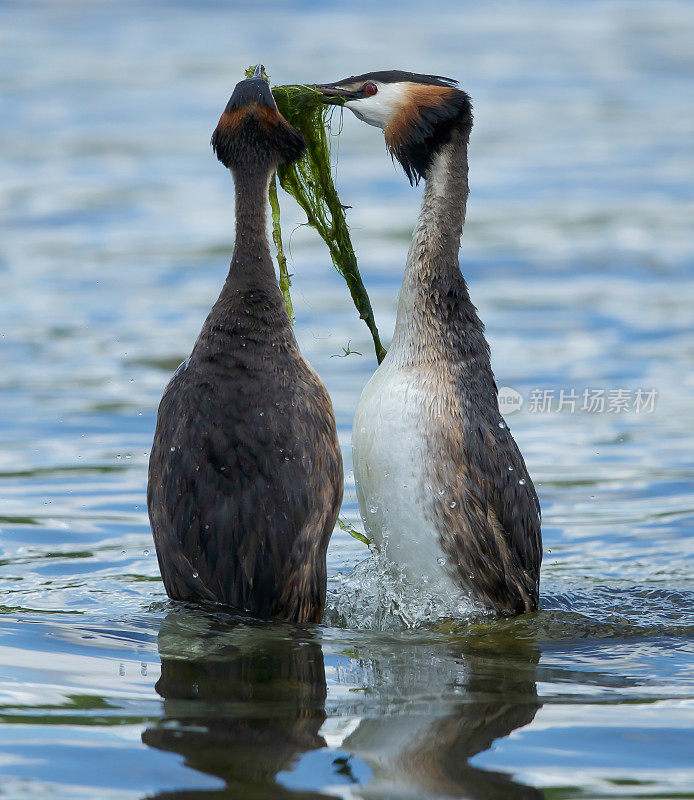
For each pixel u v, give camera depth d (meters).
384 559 10.46
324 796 6.13
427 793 6.19
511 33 64.00
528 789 6.25
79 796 6.07
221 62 52.81
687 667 8.55
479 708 7.46
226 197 32.06
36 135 39.47
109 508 12.69
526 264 25.44
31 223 28.70
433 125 10.94
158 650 8.42
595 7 76.00
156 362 18.36
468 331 10.68
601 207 30.83
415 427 10.16
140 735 6.84
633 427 16.05
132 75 50.22
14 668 7.89
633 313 21.62
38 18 66.69
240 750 6.67
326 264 25.22
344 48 55.91
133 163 35.84
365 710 7.37
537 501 10.85
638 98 47.38
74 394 16.78
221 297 9.36
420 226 10.83
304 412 9.10
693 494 13.59
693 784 6.32
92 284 23.27
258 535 8.90
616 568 11.54
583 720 7.26
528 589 10.52
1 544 11.48
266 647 8.59
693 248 26.64
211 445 8.91
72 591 10.02
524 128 41.97
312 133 11.14
